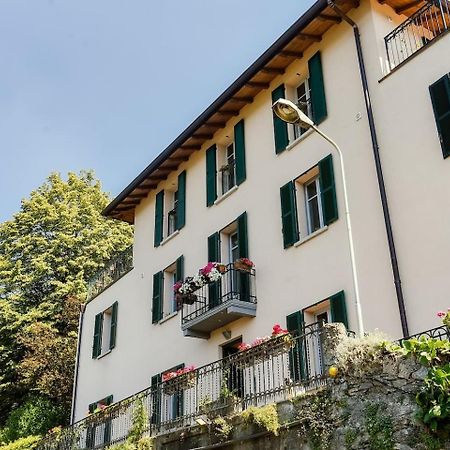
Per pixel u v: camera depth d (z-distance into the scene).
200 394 13.52
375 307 12.76
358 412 9.06
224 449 11.24
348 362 9.46
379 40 14.88
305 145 15.88
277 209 16.12
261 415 10.37
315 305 14.18
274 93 17.52
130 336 21.34
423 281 12.00
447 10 14.89
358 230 13.67
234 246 18.02
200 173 20.00
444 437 7.88
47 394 27.42
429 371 8.30
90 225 35.75
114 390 21.36
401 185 13.04
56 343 28.33
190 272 18.94
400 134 13.43
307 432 9.69
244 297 15.98
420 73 13.43
